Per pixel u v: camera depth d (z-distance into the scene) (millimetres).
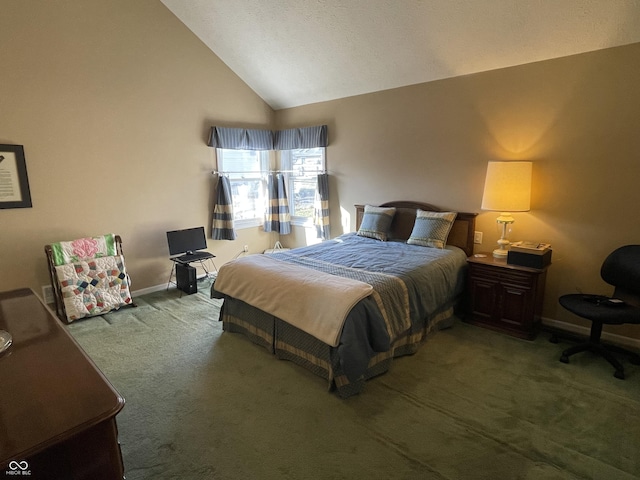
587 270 3145
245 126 5105
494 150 3539
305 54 4133
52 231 3631
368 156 4539
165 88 4238
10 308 1790
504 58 3271
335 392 2422
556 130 3154
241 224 5281
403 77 3959
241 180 5203
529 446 1927
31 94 3375
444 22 3133
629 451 1886
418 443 1961
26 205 3445
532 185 3342
